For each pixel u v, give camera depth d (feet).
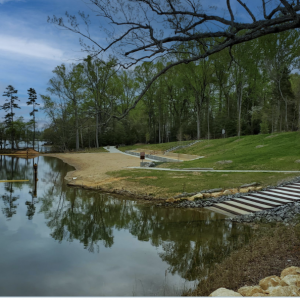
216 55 128.47
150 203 51.11
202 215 41.81
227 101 189.16
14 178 87.30
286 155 79.20
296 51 114.42
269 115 138.41
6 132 260.62
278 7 15.75
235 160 85.35
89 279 22.29
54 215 44.21
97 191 64.44
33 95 265.75
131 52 18.10
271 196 46.21
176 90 217.77
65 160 149.69
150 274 22.97
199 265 24.06
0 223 39.58
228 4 16.29
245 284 17.60
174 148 157.48
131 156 156.76
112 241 31.83
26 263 25.71
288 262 19.72
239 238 30.14
